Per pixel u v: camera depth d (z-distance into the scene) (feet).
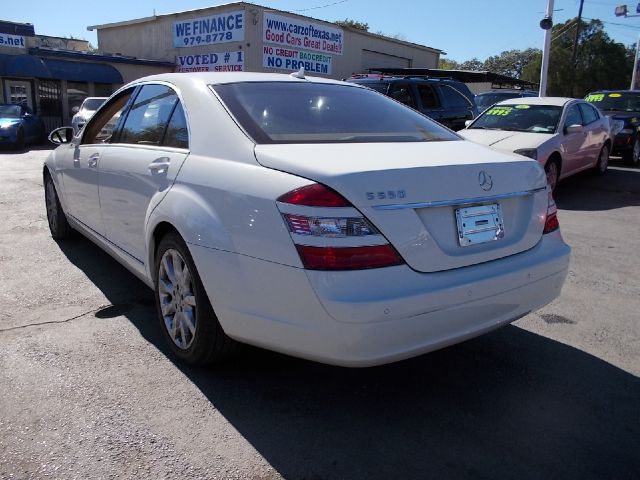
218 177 9.56
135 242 12.35
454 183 9.01
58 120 76.95
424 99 38.09
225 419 9.20
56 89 76.02
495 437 8.95
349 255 7.98
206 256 9.39
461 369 11.19
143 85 13.61
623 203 29.66
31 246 18.58
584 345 12.35
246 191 8.93
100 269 16.30
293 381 10.49
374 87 36.86
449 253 8.89
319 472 8.00
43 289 14.62
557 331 13.05
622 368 11.34
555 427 9.25
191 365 10.76
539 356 11.79
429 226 8.76
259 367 10.93
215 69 79.56
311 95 11.85
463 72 73.56
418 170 8.71
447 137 11.89
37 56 72.49
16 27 74.84
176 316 10.84
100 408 9.34
